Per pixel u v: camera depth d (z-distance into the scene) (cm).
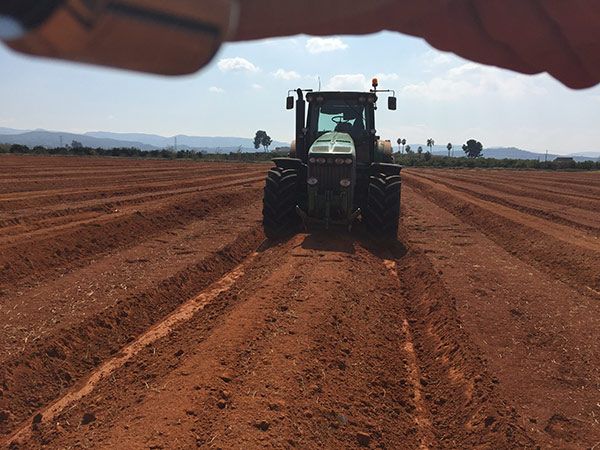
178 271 912
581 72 157
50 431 451
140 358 604
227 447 387
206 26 71
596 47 150
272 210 1240
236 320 639
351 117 1269
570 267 1009
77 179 2412
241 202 1914
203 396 452
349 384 526
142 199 1750
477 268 966
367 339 657
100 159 4862
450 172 5184
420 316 783
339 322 668
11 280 827
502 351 592
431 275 914
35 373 559
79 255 1018
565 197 2345
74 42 64
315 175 1150
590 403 486
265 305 694
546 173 5294
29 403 524
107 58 69
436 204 2208
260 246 1224
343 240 1132
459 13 146
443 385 560
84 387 554
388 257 1128
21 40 63
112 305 727
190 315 771
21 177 2408
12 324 650
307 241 1111
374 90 1273
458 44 154
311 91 1264
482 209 1734
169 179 2719
